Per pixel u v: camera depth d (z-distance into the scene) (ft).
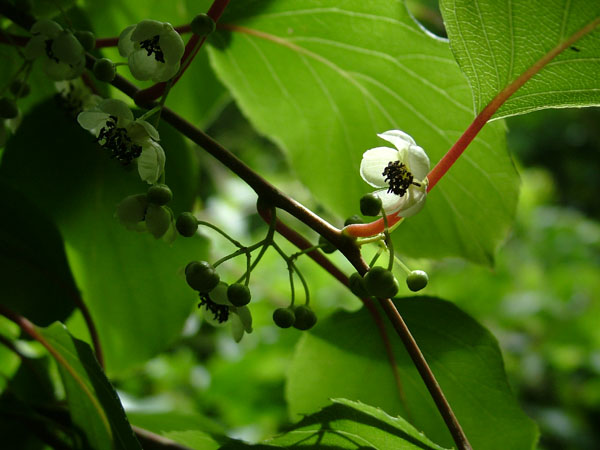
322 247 0.79
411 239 1.00
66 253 1.00
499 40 0.77
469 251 0.99
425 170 0.75
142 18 1.07
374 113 0.98
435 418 0.92
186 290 1.04
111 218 1.01
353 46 0.94
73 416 0.90
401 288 1.04
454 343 0.90
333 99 0.99
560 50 0.76
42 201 1.00
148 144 0.78
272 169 3.35
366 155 0.78
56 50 0.79
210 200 2.33
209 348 2.34
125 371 1.06
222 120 3.32
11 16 0.87
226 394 1.95
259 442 0.81
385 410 0.94
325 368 0.95
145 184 1.00
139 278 1.03
